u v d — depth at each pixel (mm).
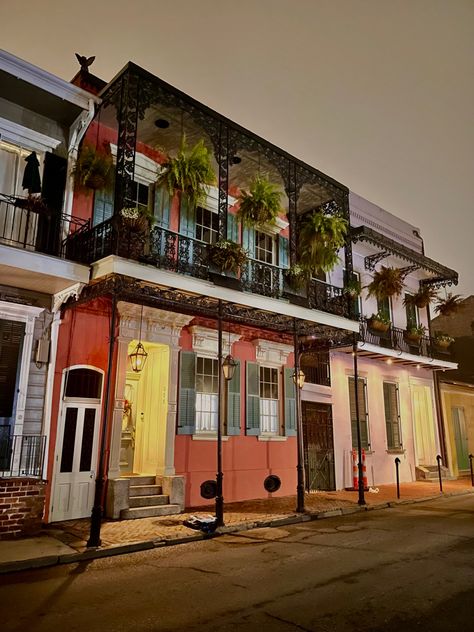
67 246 9109
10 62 8344
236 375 12117
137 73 9062
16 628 4273
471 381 20750
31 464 8422
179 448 10633
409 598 4953
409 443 16984
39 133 9250
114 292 8125
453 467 18375
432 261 18047
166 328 10852
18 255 7711
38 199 8453
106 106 9750
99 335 9820
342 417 14727
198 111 9914
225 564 6352
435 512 10664
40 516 7809
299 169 11945
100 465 7215
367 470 15047
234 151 10461
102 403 9641
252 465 12047
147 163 11023
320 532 8445
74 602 4930
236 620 4418
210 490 10977
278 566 6230
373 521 9531
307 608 4703
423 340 18094
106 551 6832
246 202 11492
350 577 5703
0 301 8430
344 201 12797
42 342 8859
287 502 11375
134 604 4859
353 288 12562
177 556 6793
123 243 8359
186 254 9578
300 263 12547
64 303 9250
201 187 10508
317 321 11430
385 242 15969
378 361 16609
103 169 9773
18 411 8375
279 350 13320
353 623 4320
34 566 6207
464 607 4680
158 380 11070
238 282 9977
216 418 11617
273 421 13031
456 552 6875
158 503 9641
